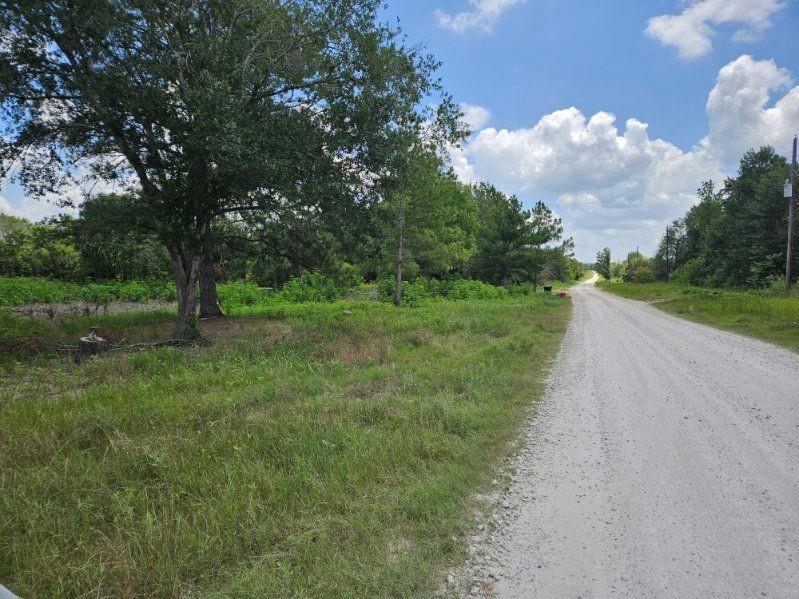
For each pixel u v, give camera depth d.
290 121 11.01
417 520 3.52
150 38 10.03
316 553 3.05
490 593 2.78
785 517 3.59
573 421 6.11
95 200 11.43
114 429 4.89
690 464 4.64
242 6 10.98
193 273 11.97
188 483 3.83
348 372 8.56
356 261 16.95
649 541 3.31
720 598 2.70
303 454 4.49
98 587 2.62
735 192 49.12
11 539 3.06
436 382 7.62
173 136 10.41
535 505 3.87
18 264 30.66
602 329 16.45
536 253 38.19
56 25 9.43
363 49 11.30
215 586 2.80
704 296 28.45
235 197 12.21
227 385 7.22
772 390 7.43
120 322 14.97
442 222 23.88
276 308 20.78
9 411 5.50
